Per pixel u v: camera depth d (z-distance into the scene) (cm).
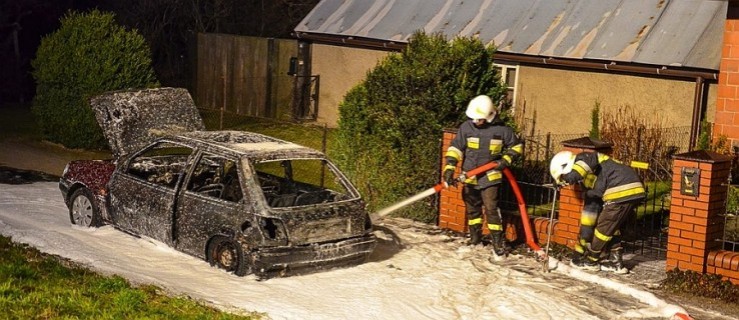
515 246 1066
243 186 895
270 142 1002
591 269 977
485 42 1888
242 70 2453
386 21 2138
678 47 1644
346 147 1244
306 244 891
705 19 1673
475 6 2025
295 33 2280
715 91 1595
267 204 884
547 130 1827
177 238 952
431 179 1175
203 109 2483
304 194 959
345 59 2206
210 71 2538
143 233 998
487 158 1005
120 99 1164
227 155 930
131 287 793
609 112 1730
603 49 1722
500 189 1147
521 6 1945
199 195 934
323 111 2280
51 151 1881
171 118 1188
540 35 1841
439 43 1197
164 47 2811
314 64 2288
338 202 927
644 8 1767
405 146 1186
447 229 1148
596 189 955
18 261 825
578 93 1773
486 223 1112
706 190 923
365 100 1223
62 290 755
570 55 1747
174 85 2736
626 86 1702
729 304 889
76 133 1894
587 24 1806
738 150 1398
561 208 1050
